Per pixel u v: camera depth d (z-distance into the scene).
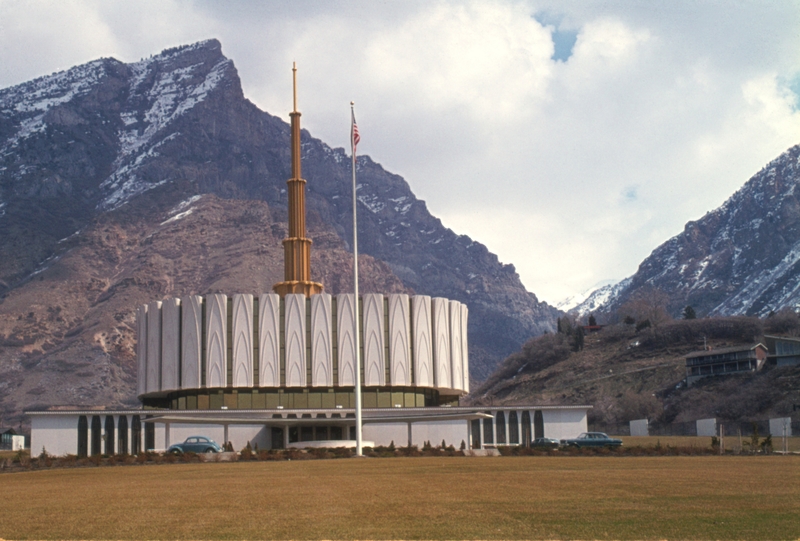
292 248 118.44
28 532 31.78
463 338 124.31
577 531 30.72
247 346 109.81
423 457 75.06
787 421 116.62
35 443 104.12
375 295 113.06
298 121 123.25
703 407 178.00
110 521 33.91
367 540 29.56
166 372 113.06
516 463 63.69
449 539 29.53
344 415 107.31
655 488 42.44
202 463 70.56
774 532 30.39
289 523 32.75
